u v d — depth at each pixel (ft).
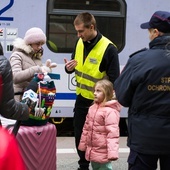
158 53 11.63
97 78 16.71
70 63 16.93
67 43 25.39
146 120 11.48
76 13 25.29
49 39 25.17
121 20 25.89
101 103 15.08
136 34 26.14
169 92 11.46
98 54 16.56
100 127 15.03
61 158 20.62
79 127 17.26
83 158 17.16
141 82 11.50
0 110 11.07
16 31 24.72
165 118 11.43
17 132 12.60
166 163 11.88
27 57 16.05
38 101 13.46
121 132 27.71
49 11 25.04
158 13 11.89
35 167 13.67
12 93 11.05
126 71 11.85
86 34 16.33
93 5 25.46
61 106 25.20
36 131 13.58
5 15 24.56
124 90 11.75
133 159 11.72
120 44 26.00
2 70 10.68
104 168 15.38
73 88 25.29
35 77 13.64
